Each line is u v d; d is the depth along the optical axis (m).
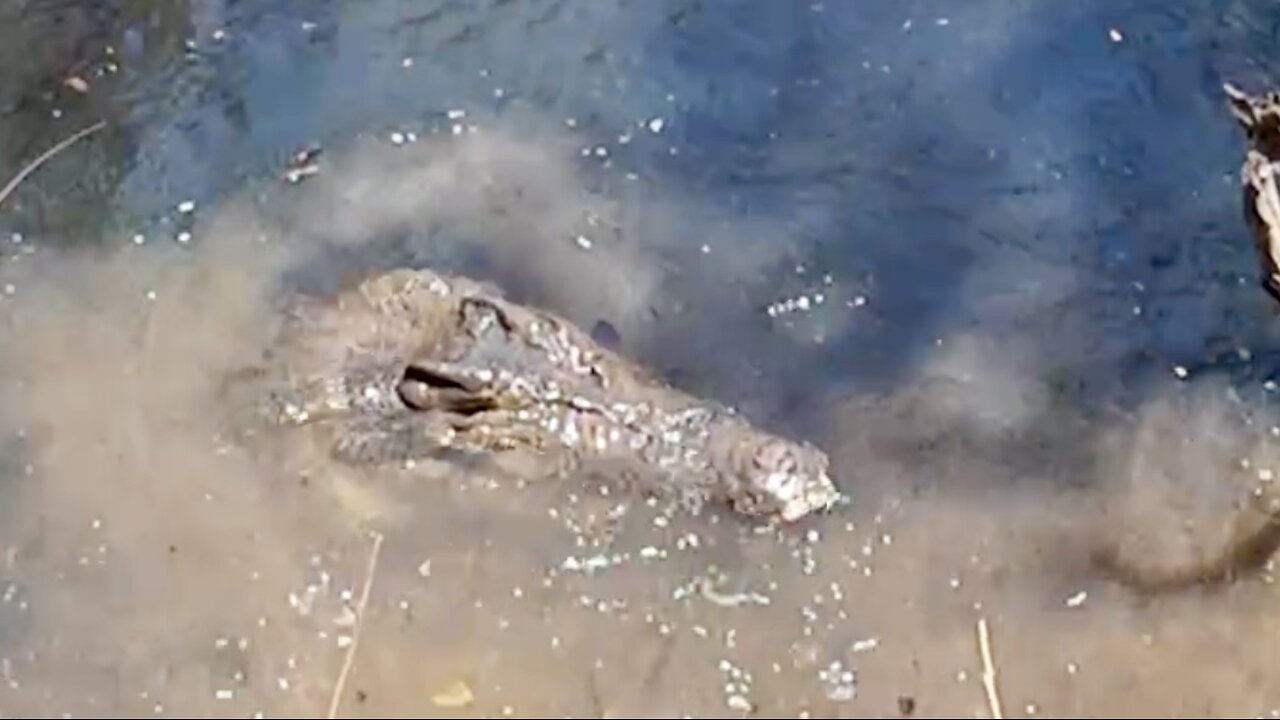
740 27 3.89
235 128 3.79
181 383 3.50
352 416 3.45
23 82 3.85
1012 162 3.72
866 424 3.46
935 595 3.29
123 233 3.66
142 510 3.37
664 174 3.73
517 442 3.42
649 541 3.34
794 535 3.34
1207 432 3.43
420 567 3.31
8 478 3.40
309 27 3.91
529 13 3.91
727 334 3.56
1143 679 3.21
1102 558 3.32
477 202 3.70
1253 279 3.58
